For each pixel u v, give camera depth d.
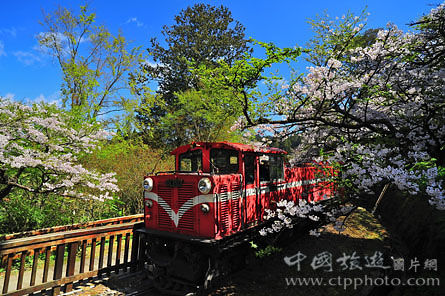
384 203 11.29
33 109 6.55
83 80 10.39
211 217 5.00
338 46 7.14
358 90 4.74
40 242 4.58
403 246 7.41
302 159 5.64
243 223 5.70
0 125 5.86
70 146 7.18
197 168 6.43
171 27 25.42
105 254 7.31
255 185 6.23
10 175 6.65
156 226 5.81
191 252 4.98
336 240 8.25
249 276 5.75
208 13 25.48
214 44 23.59
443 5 4.16
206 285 4.89
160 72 24.66
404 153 4.42
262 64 4.69
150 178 5.94
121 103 11.80
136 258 6.07
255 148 5.69
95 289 5.07
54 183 6.87
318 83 4.54
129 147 10.98
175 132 18.61
